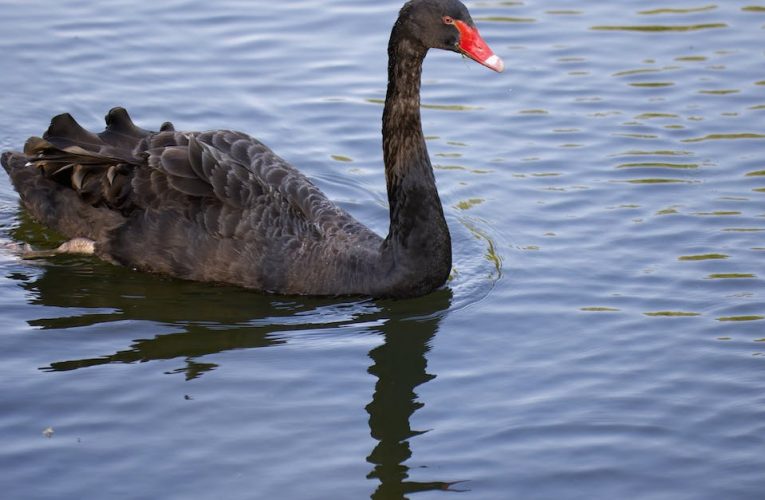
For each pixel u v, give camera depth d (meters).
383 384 10.63
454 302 12.10
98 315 11.64
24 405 10.09
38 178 13.02
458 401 10.41
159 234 12.30
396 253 12.04
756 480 9.30
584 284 12.32
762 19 18.09
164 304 11.91
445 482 9.27
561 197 14.04
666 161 14.67
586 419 10.09
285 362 10.95
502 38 17.62
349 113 15.87
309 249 12.12
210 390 10.43
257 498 9.00
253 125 15.52
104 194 12.44
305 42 17.45
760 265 12.52
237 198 12.18
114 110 12.77
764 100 15.95
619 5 18.56
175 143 12.51
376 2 18.55
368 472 9.36
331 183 14.48
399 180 11.95
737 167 14.52
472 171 14.62
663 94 16.17
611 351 11.13
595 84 16.47
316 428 9.95
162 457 9.47
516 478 9.33
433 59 17.41
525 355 11.12
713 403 10.30
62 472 9.23
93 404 10.16
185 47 17.25
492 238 13.30
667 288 12.16
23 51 16.92
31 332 11.26
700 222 13.39
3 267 12.44
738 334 11.34
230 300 12.06
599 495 9.12
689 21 18.05
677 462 9.53
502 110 15.97
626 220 13.52
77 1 18.42
